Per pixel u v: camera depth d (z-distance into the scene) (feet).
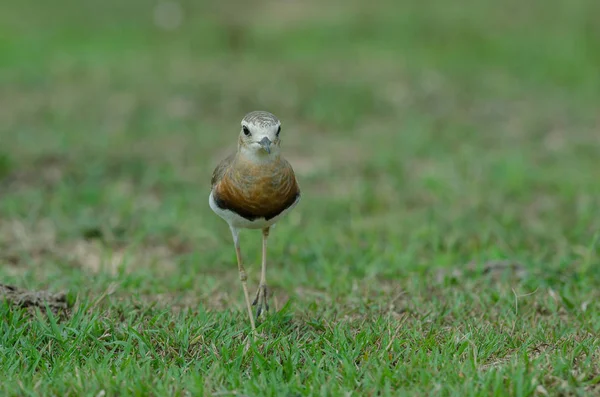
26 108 64.95
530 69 78.79
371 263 36.04
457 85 73.46
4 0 109.81
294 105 66.74
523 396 22.09
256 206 26.27
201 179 49.01
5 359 24.94
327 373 24.16
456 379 23.20
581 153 54.49
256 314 28.96
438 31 94.48
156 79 75.20
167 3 105.70
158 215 42.27
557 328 28.19
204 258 37.14
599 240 38.09
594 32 90.07
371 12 105.29
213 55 86.84
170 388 22.95
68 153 52.75
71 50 87.30
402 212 43.60
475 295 31.30
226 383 23.70
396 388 23.25
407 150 54.75
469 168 50.39
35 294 29.27
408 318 29.58
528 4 102.73
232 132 59.98
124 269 34.30
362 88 71.72
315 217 42.65
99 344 26.16
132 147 55.42
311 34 96.07
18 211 42.11
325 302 31.14
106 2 109.29
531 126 61.26
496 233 39.93
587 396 21.99
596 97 69.92
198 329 27.02
